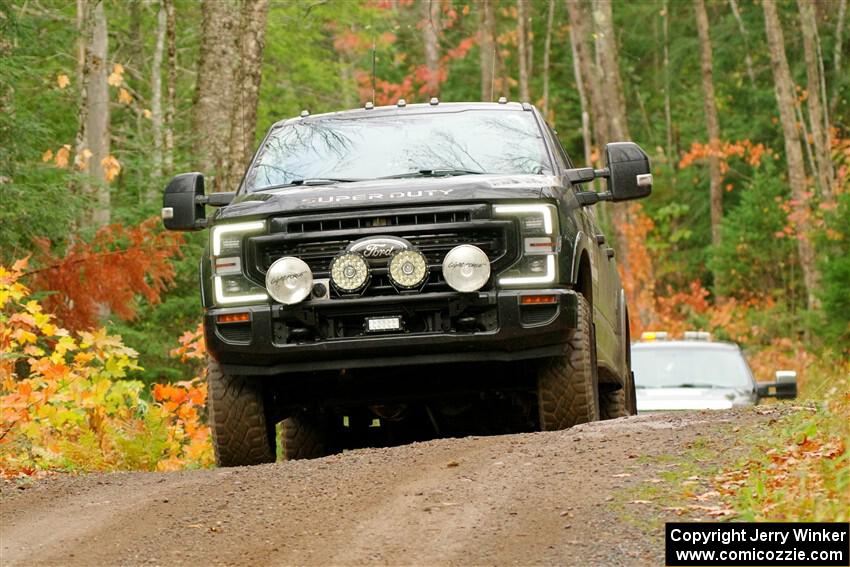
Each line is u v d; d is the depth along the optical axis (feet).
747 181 276.00
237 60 106.93
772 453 41.63
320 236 51.42
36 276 85.76
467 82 294.05
